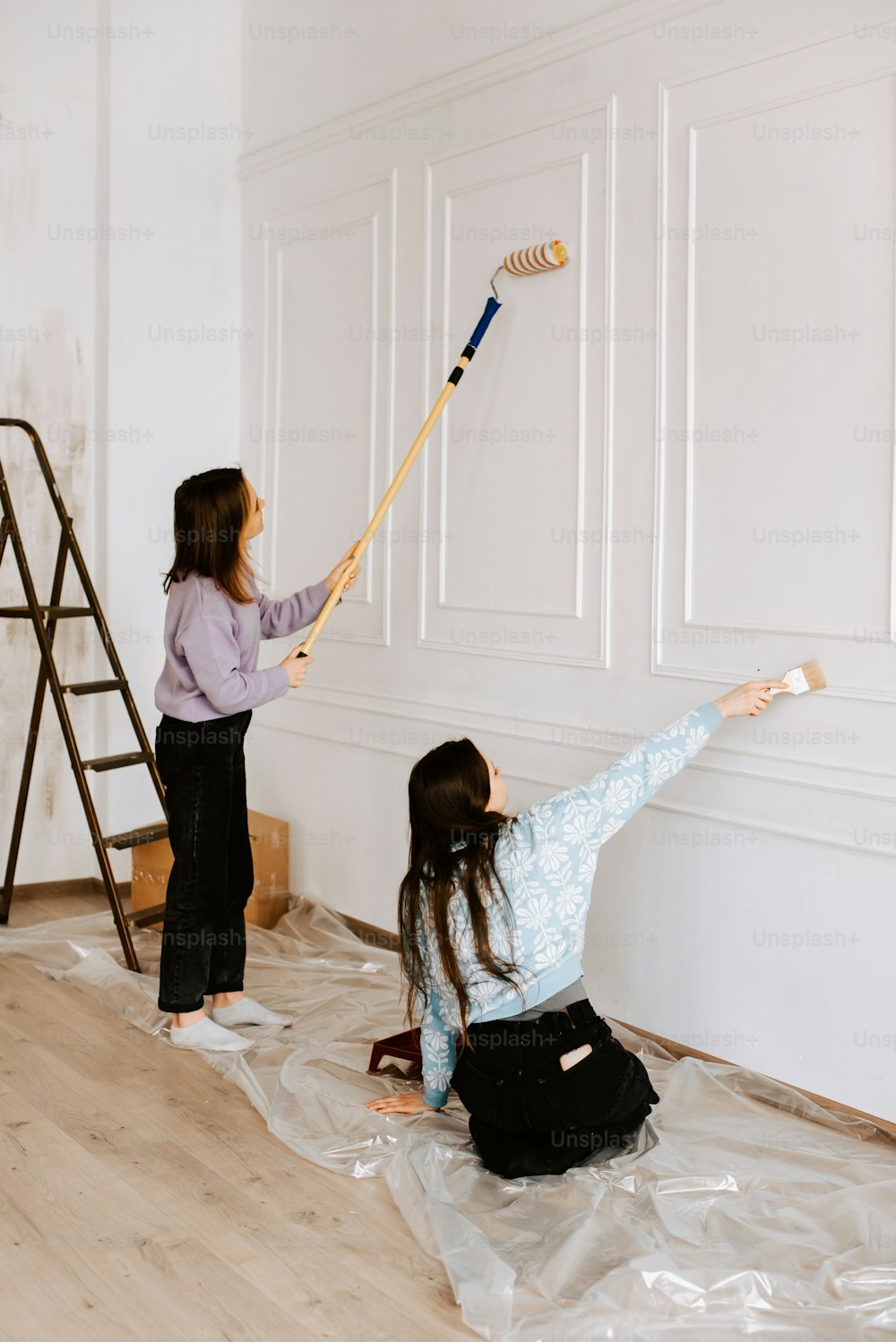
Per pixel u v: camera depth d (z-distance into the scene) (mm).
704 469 2771
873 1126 2488
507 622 3309
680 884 2867
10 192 4109
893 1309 1853
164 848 3871
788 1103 2611
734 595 2725
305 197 4062
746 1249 2045
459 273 3434
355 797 3879
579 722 3098
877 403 2432
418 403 3598
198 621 2826
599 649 3037
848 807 2516
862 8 2428
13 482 4164
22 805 3938
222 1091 2750
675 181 2811
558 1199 2221
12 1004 3268
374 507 3789
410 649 3646
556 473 3143
